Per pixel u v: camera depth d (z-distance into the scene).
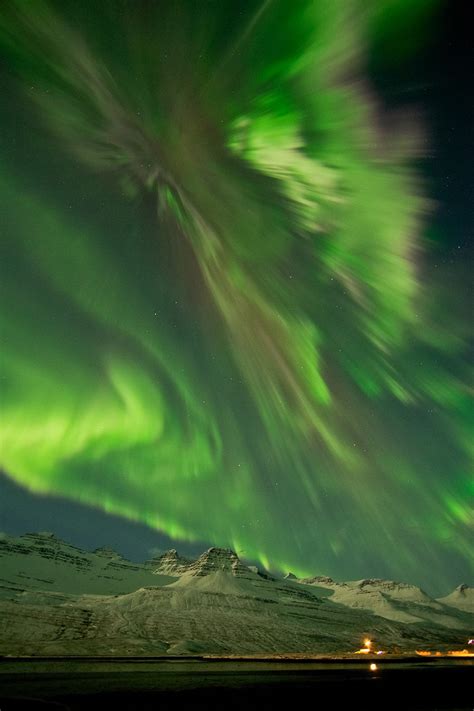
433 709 31.39
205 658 93.94
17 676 48.66
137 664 72.31
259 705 31.75
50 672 54.16
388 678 51.91
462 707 32.59
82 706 29.97
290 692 38.72
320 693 38.38
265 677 51.25
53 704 30.66
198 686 41.81
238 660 88.69
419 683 47.28
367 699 35.75
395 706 32.53
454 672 61.38
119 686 40.84
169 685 42.22
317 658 99.56
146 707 30.02
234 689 40.03
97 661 76.94
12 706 29.77
